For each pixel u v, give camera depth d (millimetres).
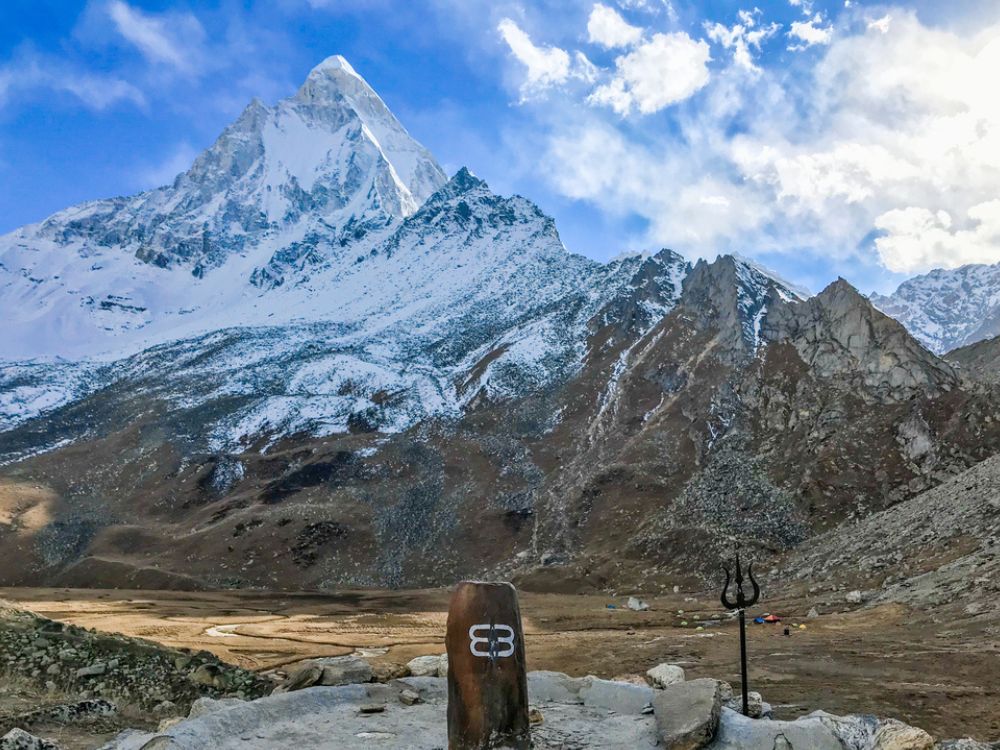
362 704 13391
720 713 11508
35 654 24281
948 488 66250
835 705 21297
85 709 19734
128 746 11914
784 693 23609
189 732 10930
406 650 48656
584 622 59375
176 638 54750
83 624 62281
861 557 62500
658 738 11305
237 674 25844
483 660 10320
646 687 13516
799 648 33812
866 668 27125
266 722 12008
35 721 18266
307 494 140875
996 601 36938
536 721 12445
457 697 10336
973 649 28484
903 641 33250
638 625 55969
